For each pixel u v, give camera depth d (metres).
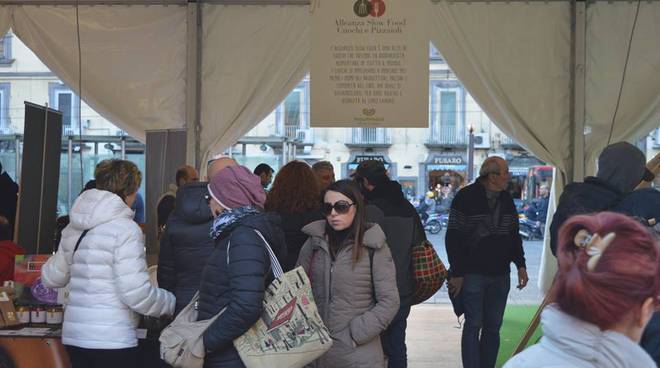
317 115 6.27
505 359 6.41
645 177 3.93
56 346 3.81
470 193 5.04
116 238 3.29
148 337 3.77
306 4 7.09
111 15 7.16
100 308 3.30
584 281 1.25
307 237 3.98
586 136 6.86
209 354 2.75
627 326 1.28
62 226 6.61
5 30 7.11
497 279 5.05
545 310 1.35
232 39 7.11
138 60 7.17
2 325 3.97
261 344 2.70
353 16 6.24
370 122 6.27
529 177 22.06
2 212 6.39
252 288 2.63
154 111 7.18
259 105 7.14
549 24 6.88
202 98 7.13
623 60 6.79
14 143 13.00
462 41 6.92
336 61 6.26
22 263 4.23
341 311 3.30
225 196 2.80
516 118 6.90
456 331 7.68
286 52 7.11
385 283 3.29
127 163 3.53
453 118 23.36
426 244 4.36
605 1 6.79
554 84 6.89
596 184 3.35
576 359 1.29
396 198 4.39
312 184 4.10
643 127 6.81
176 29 7.17
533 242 20.05
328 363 3.28
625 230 1.26
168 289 3.57
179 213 3.46
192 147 7.06
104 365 3.32
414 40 6.24
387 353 4.42
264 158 12.33
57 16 7.14
